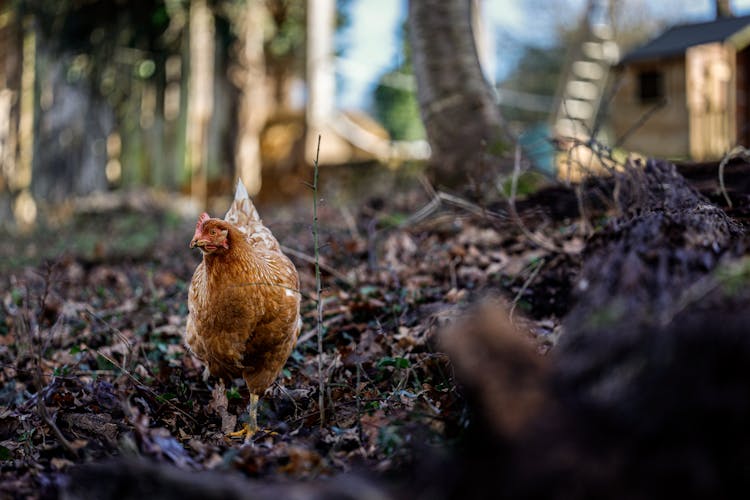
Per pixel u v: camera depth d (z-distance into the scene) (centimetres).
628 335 72
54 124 625
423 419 97
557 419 68
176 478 82
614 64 530
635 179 141
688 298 76
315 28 581
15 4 633
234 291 124
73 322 203
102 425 121
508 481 67
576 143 159
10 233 528
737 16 575
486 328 75
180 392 144
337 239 238
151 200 514
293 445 104
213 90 593
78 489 88
